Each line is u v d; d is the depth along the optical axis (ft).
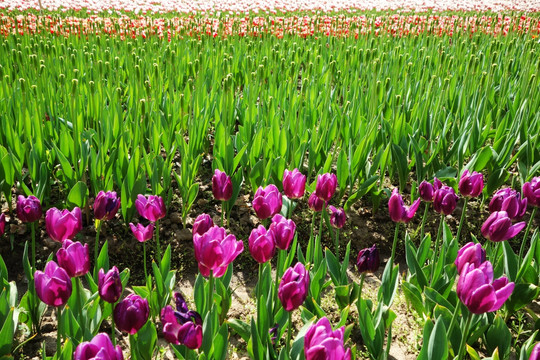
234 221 5.27
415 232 5.20
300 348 2.89
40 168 4.81
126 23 11.86
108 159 5.19
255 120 6.16
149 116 5.83
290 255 3.86
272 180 5.03
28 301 3.69
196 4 21.07
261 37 11.32
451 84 7.27
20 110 5.98
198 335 2.53
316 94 7.02
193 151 5.69
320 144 5.44
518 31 11.90
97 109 6.26
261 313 3.08
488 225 3.03
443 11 22.02
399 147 5.39
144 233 3.56
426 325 2.85
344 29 12.39
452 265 3.91
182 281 4.66
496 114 6.91
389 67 8.45
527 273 3.98
